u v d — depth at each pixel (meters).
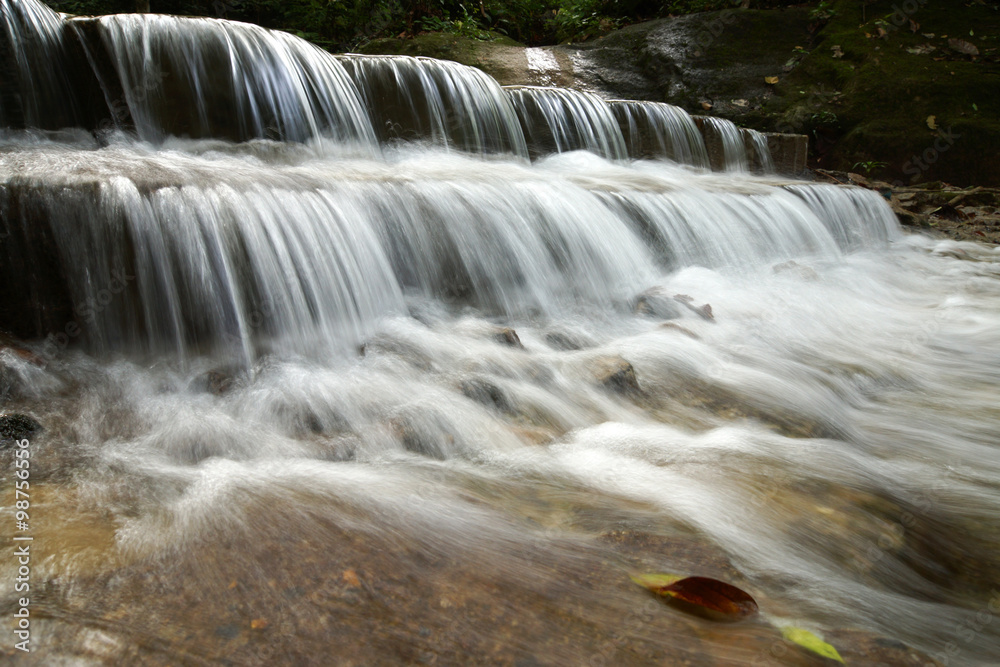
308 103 6.15
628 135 8.59
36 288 3.28
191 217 3.54
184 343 3.56
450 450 2.69
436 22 13.92
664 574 1.83
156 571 1.78
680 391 3.53
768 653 1.58
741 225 6.48
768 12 12.98
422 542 1.96
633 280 5.50
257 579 1.75
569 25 15.80
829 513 2.33
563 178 6.28
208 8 12.94
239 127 5.80
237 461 2.49
